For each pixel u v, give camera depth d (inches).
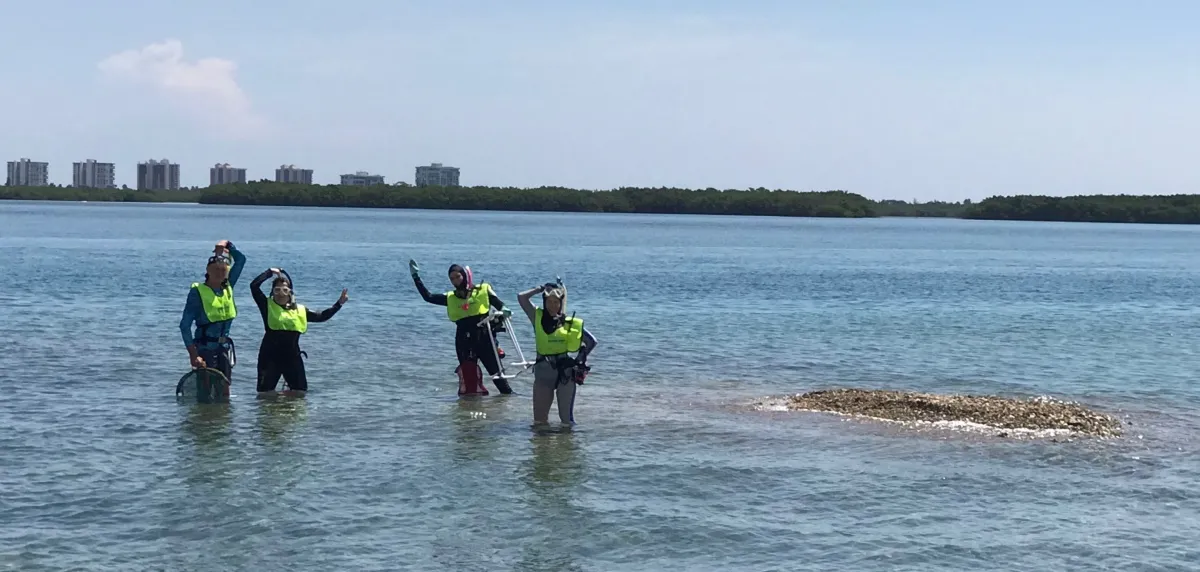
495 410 664.4
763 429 618.8
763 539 430.3
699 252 3233.3
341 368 819.4
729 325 1202.0
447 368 829.8
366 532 429.4
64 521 432.1
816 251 3511.3
